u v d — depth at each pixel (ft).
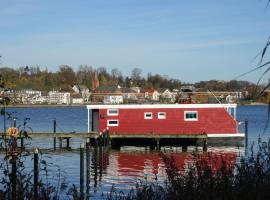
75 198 40.06
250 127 228.63
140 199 33.09
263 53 14.56
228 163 38.09
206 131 146.10
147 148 147.74
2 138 27.71
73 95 594.24
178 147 146.92
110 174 98.17
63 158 122.93
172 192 31.60
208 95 161.27
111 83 610.65
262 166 31.60
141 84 606.55
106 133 136.15
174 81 582.76
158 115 147.54
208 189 29.50
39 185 29.43
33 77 606.96
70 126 257.55
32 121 297.33
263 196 27.71
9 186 27.89
